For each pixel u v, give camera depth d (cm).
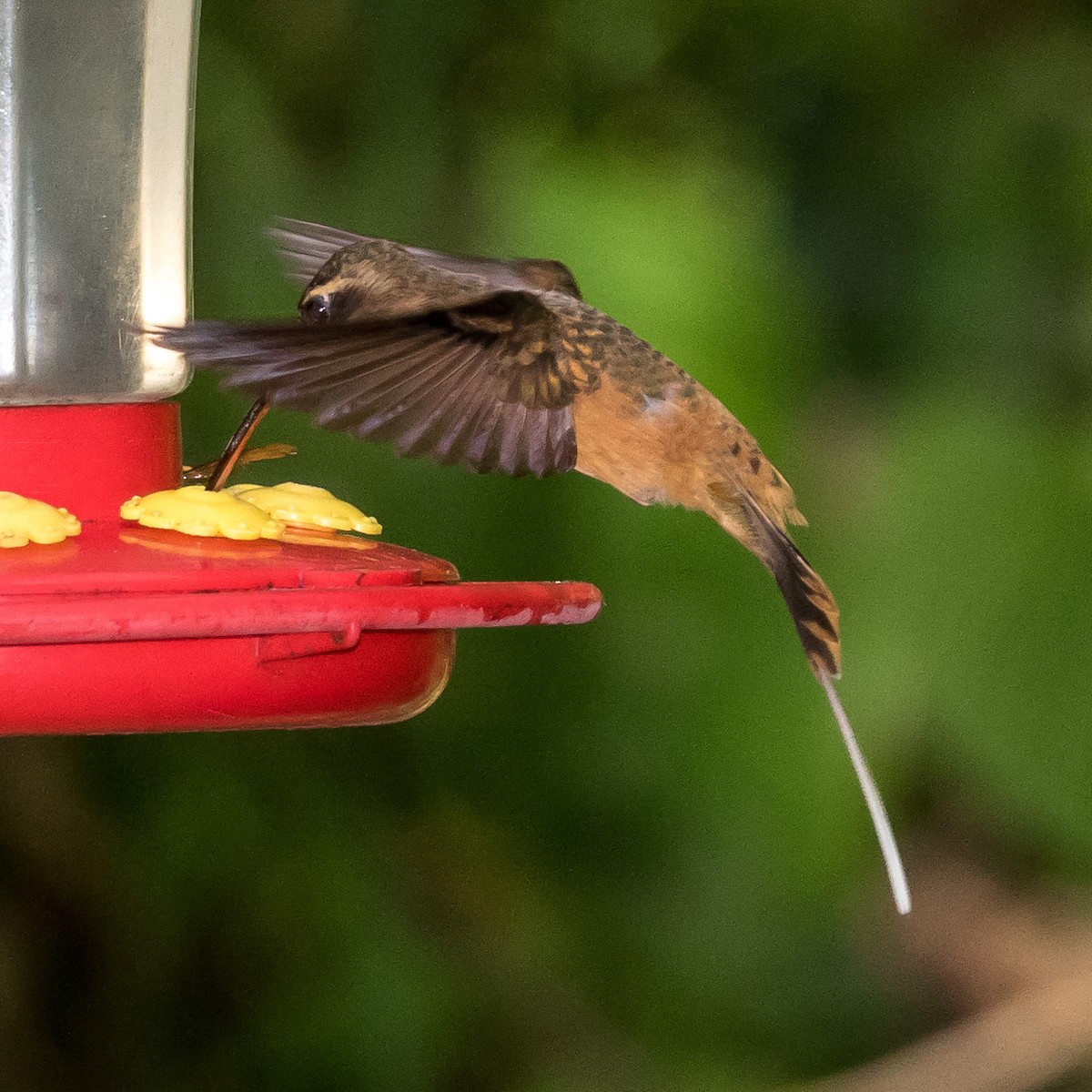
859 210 986
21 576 506
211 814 940
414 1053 916
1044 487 884
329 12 924
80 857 955
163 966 957
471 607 540
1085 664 863
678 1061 991
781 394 915
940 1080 1095
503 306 583
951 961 1165
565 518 926
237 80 909
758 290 923
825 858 922
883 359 970
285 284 893
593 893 977
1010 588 875
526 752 960
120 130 650
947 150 986
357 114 928
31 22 631
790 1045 1027
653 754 934
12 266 626
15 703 513
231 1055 941
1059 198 967
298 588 526
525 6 939
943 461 898
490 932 977
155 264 661
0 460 597
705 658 929
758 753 921
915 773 1018
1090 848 866
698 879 957
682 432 690
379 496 911
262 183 905
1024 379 934
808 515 916
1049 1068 1102
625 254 909
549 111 945
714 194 946
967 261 965
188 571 520
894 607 886
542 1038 981
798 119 992
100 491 607
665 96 968
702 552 932
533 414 555
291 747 950
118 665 518
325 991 925
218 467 622
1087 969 1138
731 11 965
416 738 966
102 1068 957
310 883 938
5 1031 955
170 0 664
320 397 508
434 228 923
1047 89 982
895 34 985
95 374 641
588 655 945
